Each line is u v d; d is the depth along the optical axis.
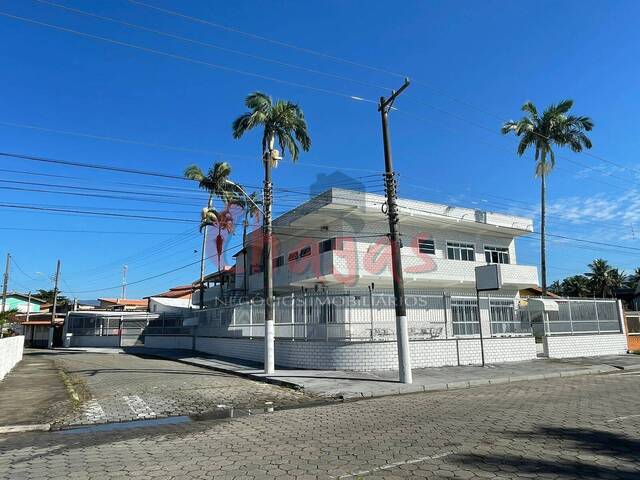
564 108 32.09
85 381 16.48
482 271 18.25
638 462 5.72
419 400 11.57
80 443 7.70
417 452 6.30
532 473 5.32
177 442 7.50
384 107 15.59
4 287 50.94
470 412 9.34
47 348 46.94
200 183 35.12
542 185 32.00
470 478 5.17
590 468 5.49
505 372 16.77
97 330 45.91
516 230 30.39
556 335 22.69
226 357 24.66
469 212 28.61
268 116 23.45
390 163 15.31
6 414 10.55
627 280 70.62
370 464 5.80
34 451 7.20
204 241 38.41
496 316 20.62
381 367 16.91
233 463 6.05
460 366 18.47
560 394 11.86
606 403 10.27
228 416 10.19
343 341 17.31
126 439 7.93
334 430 8.09
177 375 18.05
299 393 13.40
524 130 32.06
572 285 71.69
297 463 5.96
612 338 24.58
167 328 37.44
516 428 7.64
